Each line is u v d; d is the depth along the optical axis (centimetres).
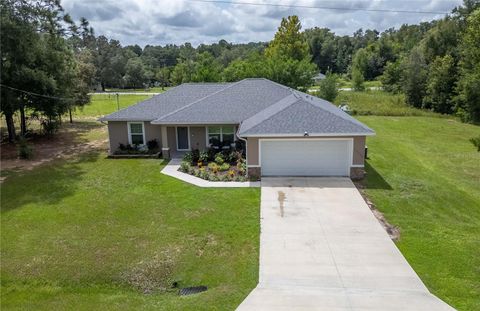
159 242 1202
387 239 1201
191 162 2081
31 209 1498
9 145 2705
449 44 4797
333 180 1778
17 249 1178
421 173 1961
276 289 942
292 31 5612
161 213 1430
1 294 970
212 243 1188
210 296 915
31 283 1012
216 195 1600
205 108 2267
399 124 3575
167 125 2208
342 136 1750
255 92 2458
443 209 1505
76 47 4091
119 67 9356
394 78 5672
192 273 1031
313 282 970
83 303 920
